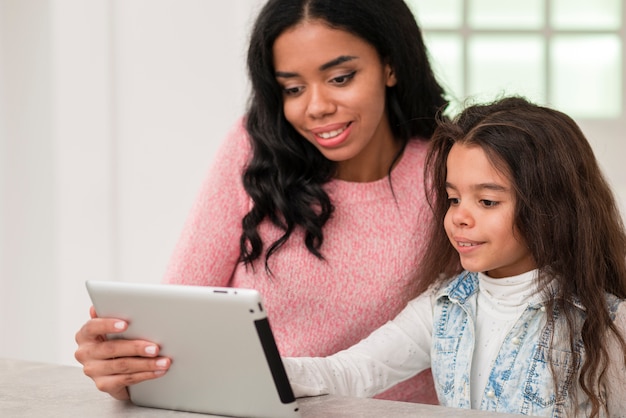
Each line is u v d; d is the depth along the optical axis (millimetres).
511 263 1573
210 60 2938
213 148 2969
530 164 1502
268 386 1172
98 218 3080
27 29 3070
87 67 3043
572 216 1526
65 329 3135
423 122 1875
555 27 2725
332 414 1219
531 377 1534
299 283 1816
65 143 3076
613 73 2723
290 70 1685
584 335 1501
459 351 1622
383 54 1729
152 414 1253
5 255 3156
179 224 3035
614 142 2721
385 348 1668
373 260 1813
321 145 1716
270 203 1808
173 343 1237
